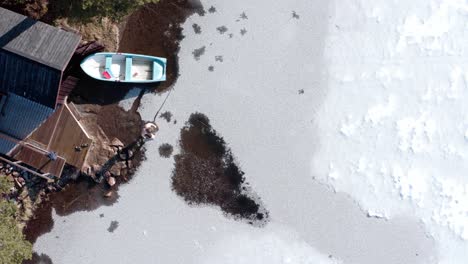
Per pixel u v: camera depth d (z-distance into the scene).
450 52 14.46
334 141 14.55
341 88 14.58
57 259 14.53
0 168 14.22
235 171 14.58
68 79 13.80
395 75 14.50
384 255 14.39
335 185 14.50
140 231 14.52
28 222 14.55
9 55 12.07
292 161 14.55
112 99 14.56
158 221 14.54
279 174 14.55
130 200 14.56
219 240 14.52
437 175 14.38
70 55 12.14
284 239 14.48
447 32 14.48
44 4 13.95
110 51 14.53
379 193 14.44
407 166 14.43
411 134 14.44
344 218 14.48
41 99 12.67
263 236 14.51
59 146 14.04
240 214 14.55
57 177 14.30
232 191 14.56
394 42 14.55
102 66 14.25
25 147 13.84
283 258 14.45
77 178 14.57
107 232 14.54
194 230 14.53
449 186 14.31
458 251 14.26
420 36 14.49
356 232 14.44
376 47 14.57
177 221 14.55
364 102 14.54
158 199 14.58
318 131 14.58
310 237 14.48
